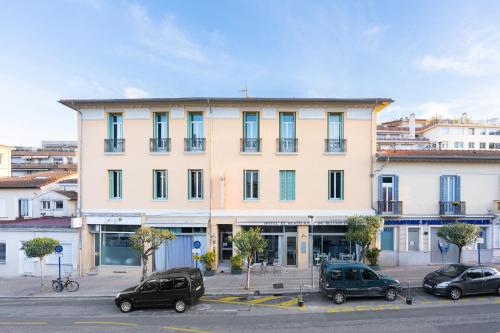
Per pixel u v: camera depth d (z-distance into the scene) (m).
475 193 19.95
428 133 65.44
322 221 19.20
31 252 16.23
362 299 14.30
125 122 20.09
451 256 19.89
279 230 19.70
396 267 19.17
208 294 15.34
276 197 19.59
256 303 14.11
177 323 11.97
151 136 19.95
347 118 19.70
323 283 14.16
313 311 12.95
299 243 19.50
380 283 13.92
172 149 19.83
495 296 14.33
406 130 63.88
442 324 11.33
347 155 19.66
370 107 19.64
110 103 19.81
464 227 16.84
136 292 13.34
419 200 19.77
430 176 19.83
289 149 19.77
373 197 19.59
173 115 19.88
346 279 13.93
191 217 19.62
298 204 19.59
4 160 35.75
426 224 19.73
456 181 19.91
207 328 11.41
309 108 19.72
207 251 19.30
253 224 19.36
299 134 19.72
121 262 20.03
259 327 11.40
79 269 19.62
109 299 15.32
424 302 13.73
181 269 14.50
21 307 14.31
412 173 19.77
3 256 20.05
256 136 20.00
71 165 53.62
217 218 19.55
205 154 19.70
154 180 20.05
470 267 14.48
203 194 19.72
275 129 19.70
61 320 12.56
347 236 17.86
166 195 19.98
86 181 20.14
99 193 20.05
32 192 24.17
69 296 15.66
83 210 20.02
